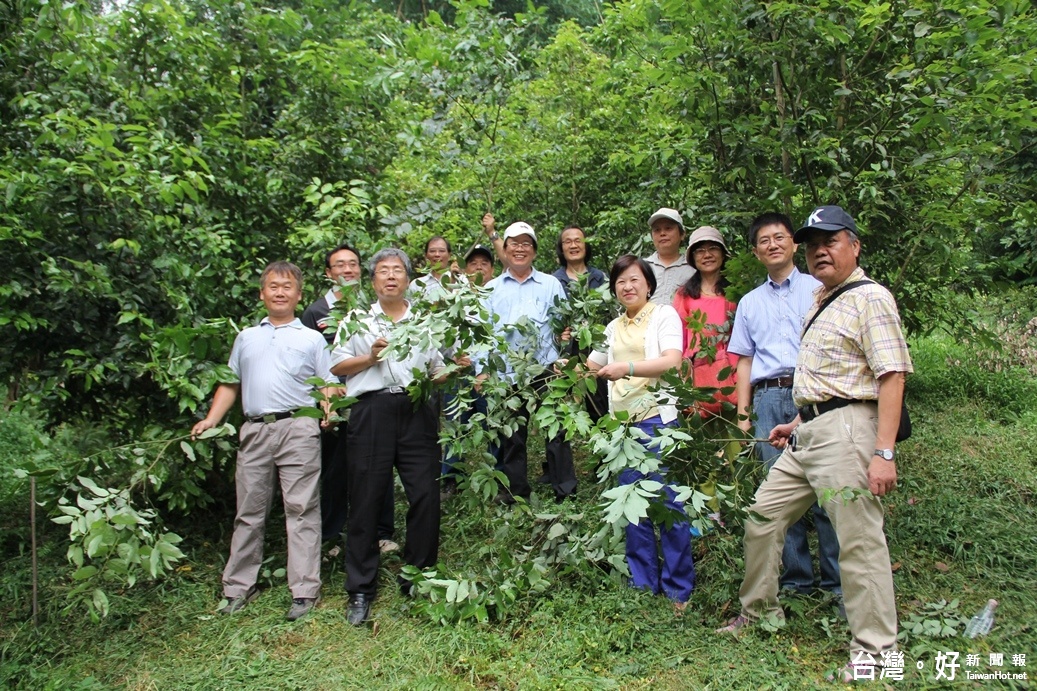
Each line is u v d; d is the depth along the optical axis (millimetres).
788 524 3195
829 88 4379
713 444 3244
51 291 4062
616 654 3115
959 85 4000
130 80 5344
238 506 3781
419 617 3473
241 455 3801
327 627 3465
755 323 3646
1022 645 3014
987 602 3412
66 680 3107
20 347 4199
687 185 5086
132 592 3814
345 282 4273
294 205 5551
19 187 3859
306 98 5793
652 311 3699
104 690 3043
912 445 5367
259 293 4793
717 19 4188
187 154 4492
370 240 5031
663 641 3176
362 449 3568
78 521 3160
